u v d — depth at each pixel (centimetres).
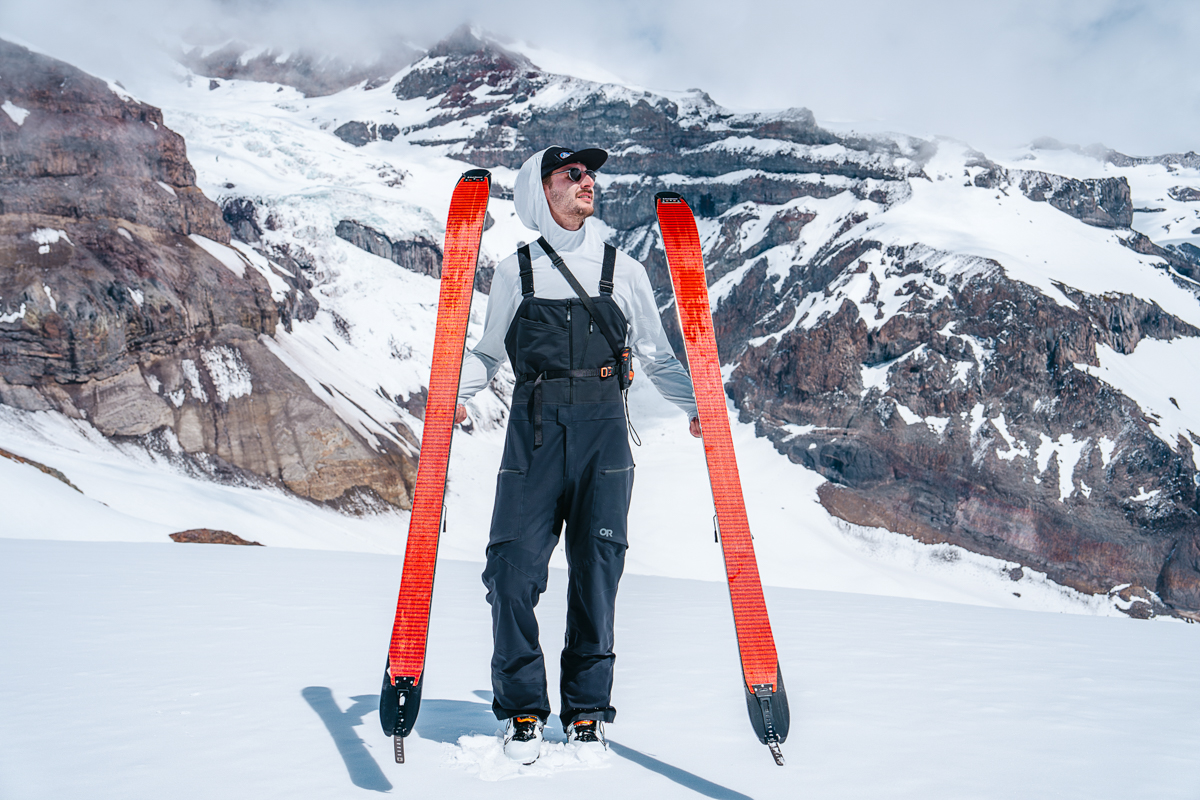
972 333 9781
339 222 12112
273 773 200
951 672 376
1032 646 486
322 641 423
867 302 10625
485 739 224
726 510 213
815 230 13225
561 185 242
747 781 202
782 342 10750
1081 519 8431
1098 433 8888
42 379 5278
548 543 234
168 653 379
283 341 7556
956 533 8662
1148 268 12406
